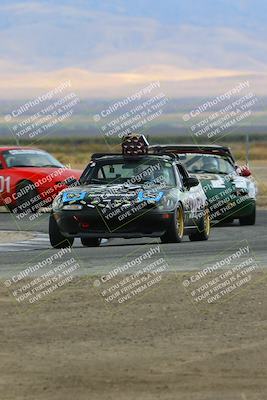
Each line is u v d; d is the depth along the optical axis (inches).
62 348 925.2
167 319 1040.8
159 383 817.5
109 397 781.9
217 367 863.7
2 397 781.3
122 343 943.7
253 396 784.3
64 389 801.6
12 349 922.1
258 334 976.3
